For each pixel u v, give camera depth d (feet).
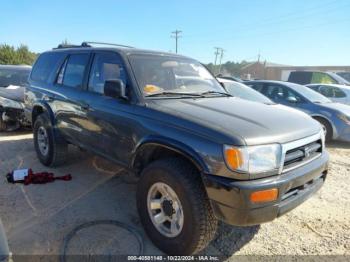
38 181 14.64
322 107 25.43
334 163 19.76
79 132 13.87
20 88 26.81
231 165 8.11
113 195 13.69
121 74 11.82
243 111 10.21
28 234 10.52
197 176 8.95
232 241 10.56
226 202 8.16
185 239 9.01
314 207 13.19
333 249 10.27
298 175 8.88
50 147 16.16
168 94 11.49
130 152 10.93
